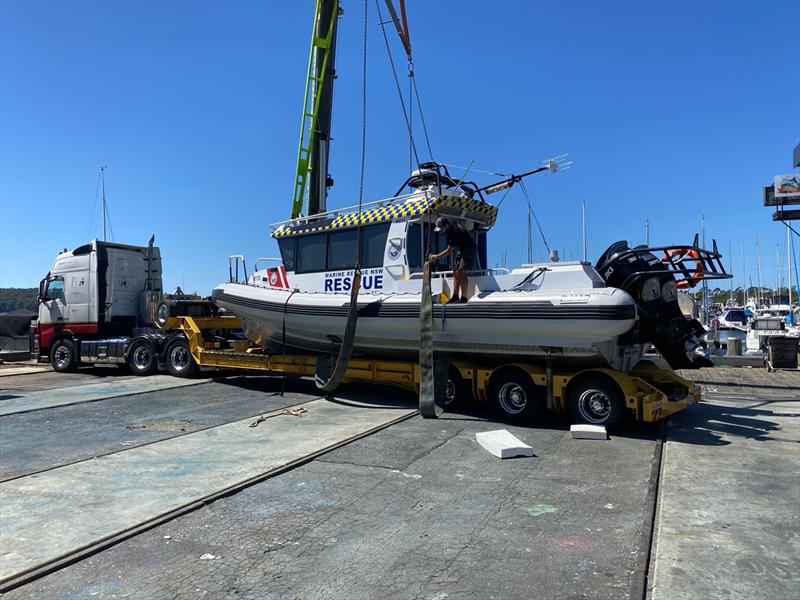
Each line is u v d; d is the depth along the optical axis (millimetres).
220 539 4070
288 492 5082
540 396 8016
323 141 14477
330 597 3248
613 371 7516
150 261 15492
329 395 10328
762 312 38688
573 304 7273
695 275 8078
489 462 6012
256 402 9773
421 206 8758
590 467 5820
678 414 8781
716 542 3945
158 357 13352
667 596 3211
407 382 9109
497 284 8172
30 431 7574
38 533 4156
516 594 3256
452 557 3752
